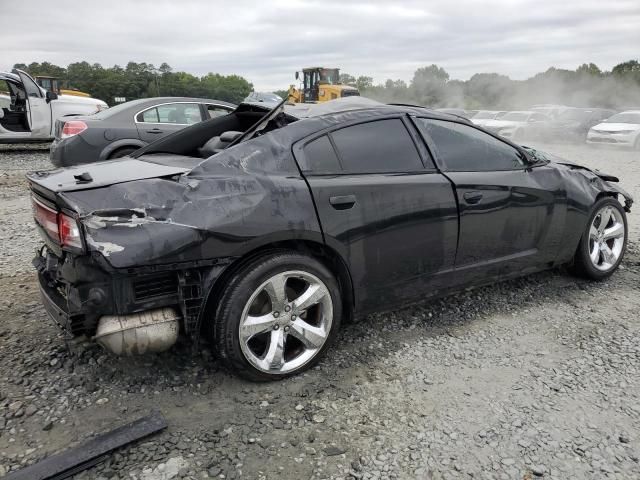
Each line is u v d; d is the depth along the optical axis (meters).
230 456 2.22
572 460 2.21
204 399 2.62
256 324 2.65
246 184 2.61
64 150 7.45
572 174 3.98
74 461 2.12
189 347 3.07
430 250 3.19
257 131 3.10
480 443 2.32
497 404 2.60
